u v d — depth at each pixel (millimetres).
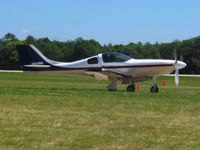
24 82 42281
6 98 20203
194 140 11258
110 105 17953
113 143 10867
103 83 43375
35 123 13312
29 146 10414
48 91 25266
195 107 17688
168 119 14453
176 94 25219
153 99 20922
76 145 10609
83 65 30844
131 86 29906
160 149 10367
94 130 12398
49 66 31594
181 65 30219
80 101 19266
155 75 30297
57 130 12297
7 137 11266
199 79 59531
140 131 12359
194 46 96312
